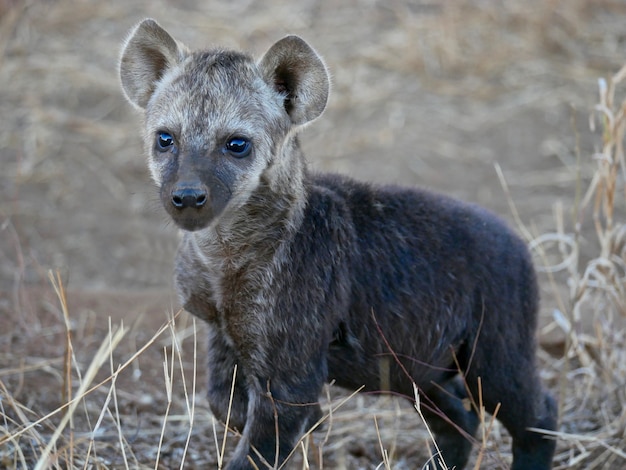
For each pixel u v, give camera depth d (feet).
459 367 36.70
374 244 34.86
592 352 47.85
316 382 33.06
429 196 36.86
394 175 69.15
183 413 42.55
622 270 51.08
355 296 34.30
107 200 68.03
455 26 82.38
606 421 43.29
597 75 78.54
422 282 35.09
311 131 73.41
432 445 40.63
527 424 37.17
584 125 74.28
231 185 32.32
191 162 31.91
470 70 79.87
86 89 76.69
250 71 33.83
